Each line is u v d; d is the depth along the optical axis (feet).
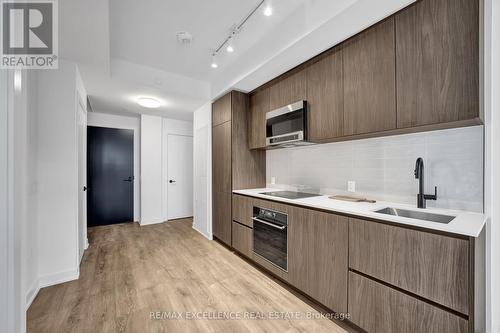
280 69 7.67
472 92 3.87
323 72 6.58
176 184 15.87
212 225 11.39
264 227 7.66
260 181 10.57
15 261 2.49
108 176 14.17
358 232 4.78
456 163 4.95
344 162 7.27
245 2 6.03
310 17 5.81
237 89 9.77
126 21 6.75
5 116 2.44
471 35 3.87
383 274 4.33
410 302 3.94
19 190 2.59
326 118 6.49
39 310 5.64
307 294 5.98
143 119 14.37
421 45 4.47
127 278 7.34
